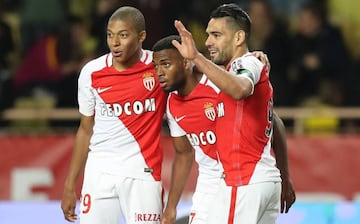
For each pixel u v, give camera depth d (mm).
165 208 23531
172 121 22859
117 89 22875
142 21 22734
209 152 22516
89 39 39094
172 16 39125
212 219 20969
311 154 35531
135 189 23109
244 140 20641
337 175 35500
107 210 23219
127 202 23188
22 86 39625
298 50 38875
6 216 30375
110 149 23172
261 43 38719
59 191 35656
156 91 22938
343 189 35531
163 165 34812
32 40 40094
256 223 20703
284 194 23109
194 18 39188
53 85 39531
